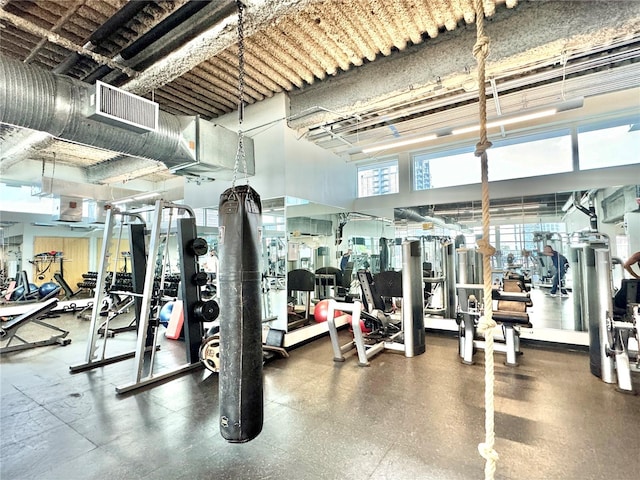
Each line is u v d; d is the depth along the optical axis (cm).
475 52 127
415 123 493
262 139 503
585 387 342
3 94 256
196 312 423
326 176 595
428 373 389
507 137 538
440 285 593
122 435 263
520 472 214
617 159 458
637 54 317
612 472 213
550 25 293
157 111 343
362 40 338
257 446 246
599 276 362
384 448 241
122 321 704
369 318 503
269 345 473
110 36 309
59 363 439
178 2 264
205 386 362
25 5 266
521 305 451
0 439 259
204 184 591
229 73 413
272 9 242
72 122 294
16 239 826
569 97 404
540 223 508
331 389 346
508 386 347
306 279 548
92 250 966
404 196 633
